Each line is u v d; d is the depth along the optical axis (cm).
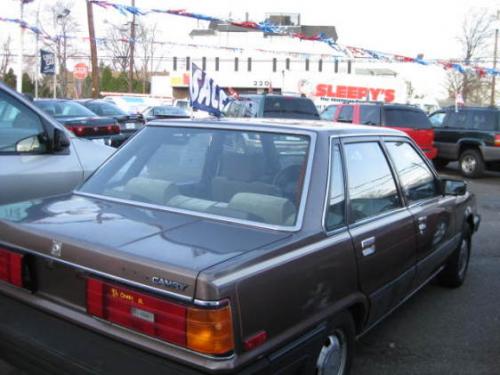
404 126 1411
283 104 1405
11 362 290
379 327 461
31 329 285
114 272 251
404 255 389
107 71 5684
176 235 278
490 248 727
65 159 514
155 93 6366
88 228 285
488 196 1191
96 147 559
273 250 266
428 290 556
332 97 4444
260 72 6334
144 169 374
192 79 573
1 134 478
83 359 262
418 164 458
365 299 335
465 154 1510
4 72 3922
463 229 546
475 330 462
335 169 332
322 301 293
